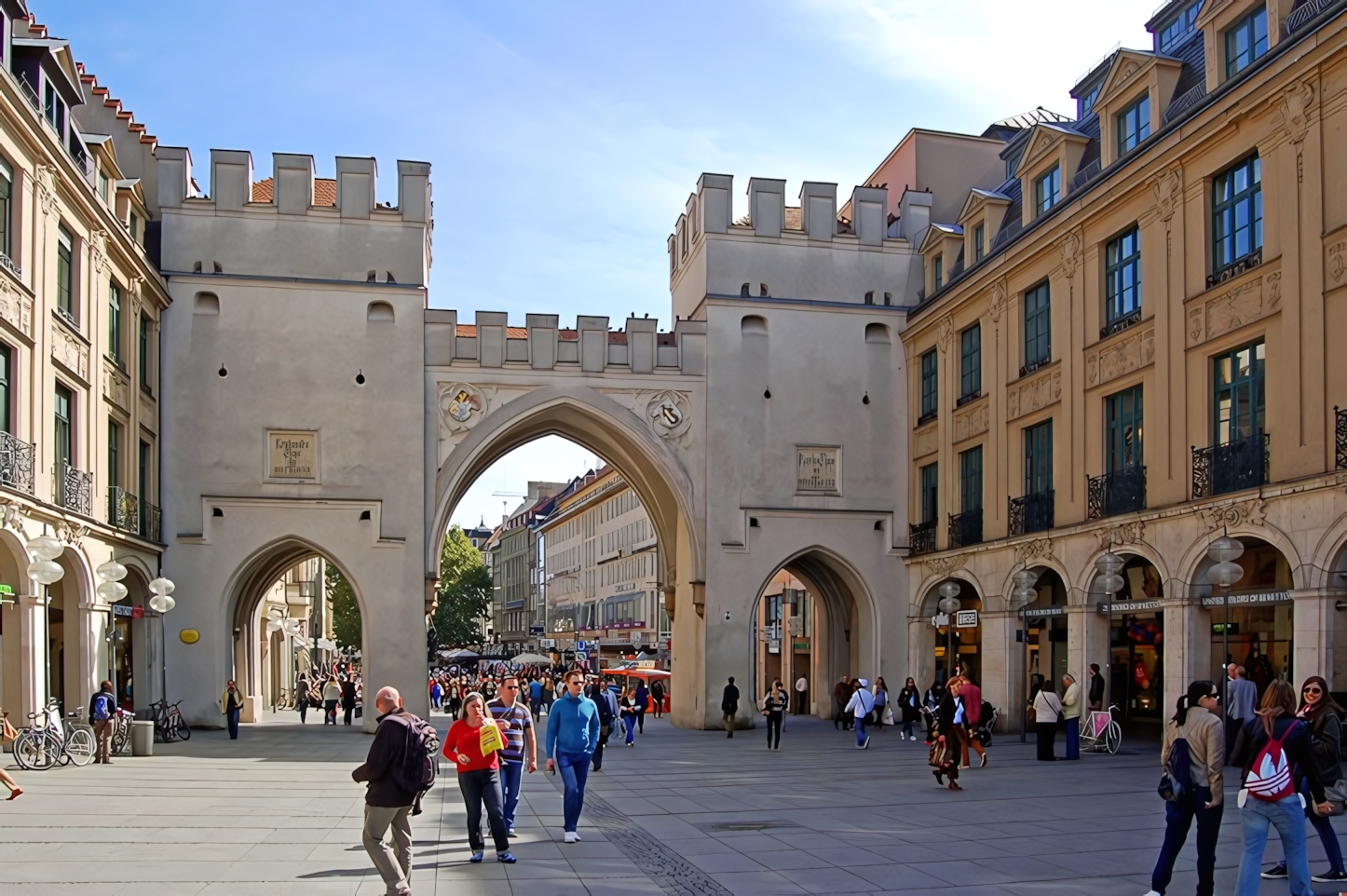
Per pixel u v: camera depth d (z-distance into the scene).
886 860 11.29
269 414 32.25
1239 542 19.16
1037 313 28.92
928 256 35.62
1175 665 22.17
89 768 20.38
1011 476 29.58
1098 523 24.75
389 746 9.01
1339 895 9.04
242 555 31.88
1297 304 19.61
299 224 32.88
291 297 32.66
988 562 29.95
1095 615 25.52
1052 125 29.84
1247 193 21.33
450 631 93.56
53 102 24.83
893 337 35.62
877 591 34.72
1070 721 21.77
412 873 10.66
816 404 34.91
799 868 10.88
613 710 20.42
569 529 104.31
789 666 46.91
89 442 25.81
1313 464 19.08
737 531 34.06
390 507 32.41
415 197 33.41
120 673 29.97
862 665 35.25
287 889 9.72
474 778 11.20
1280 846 11.95
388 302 33.00
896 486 35.16
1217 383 21.97
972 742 20.69
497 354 33.41
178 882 9.98
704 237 34.84
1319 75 19.34
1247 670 23.55
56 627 26.91
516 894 9.74
